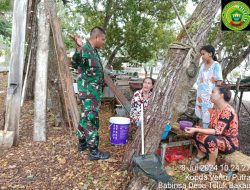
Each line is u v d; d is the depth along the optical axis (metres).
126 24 8.98
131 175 3.40
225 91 3.76
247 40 9.52
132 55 9.76
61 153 4.20
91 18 9.30
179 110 5.73
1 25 12.32
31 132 5.15
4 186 3.33
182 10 9.39
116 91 6.24
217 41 9.02
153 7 9.09
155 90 3.39
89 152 4.14
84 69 3.74
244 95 14.80
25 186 3.35
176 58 3.24
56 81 5.35
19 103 4.52
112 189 3.28
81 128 4.08
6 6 9.00
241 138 7.93
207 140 3.73
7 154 4.18
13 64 4.59
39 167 3.78
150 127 3.37
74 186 3.35
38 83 4.79
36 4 6.32
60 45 5.03
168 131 3.91
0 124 5.18
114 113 7.11
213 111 3.99
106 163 3.85
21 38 4.69
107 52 9.61
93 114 3.84
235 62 9.88
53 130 5.28
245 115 10.52
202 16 3.30
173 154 4.11
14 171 3.68
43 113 4.78
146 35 9.67
